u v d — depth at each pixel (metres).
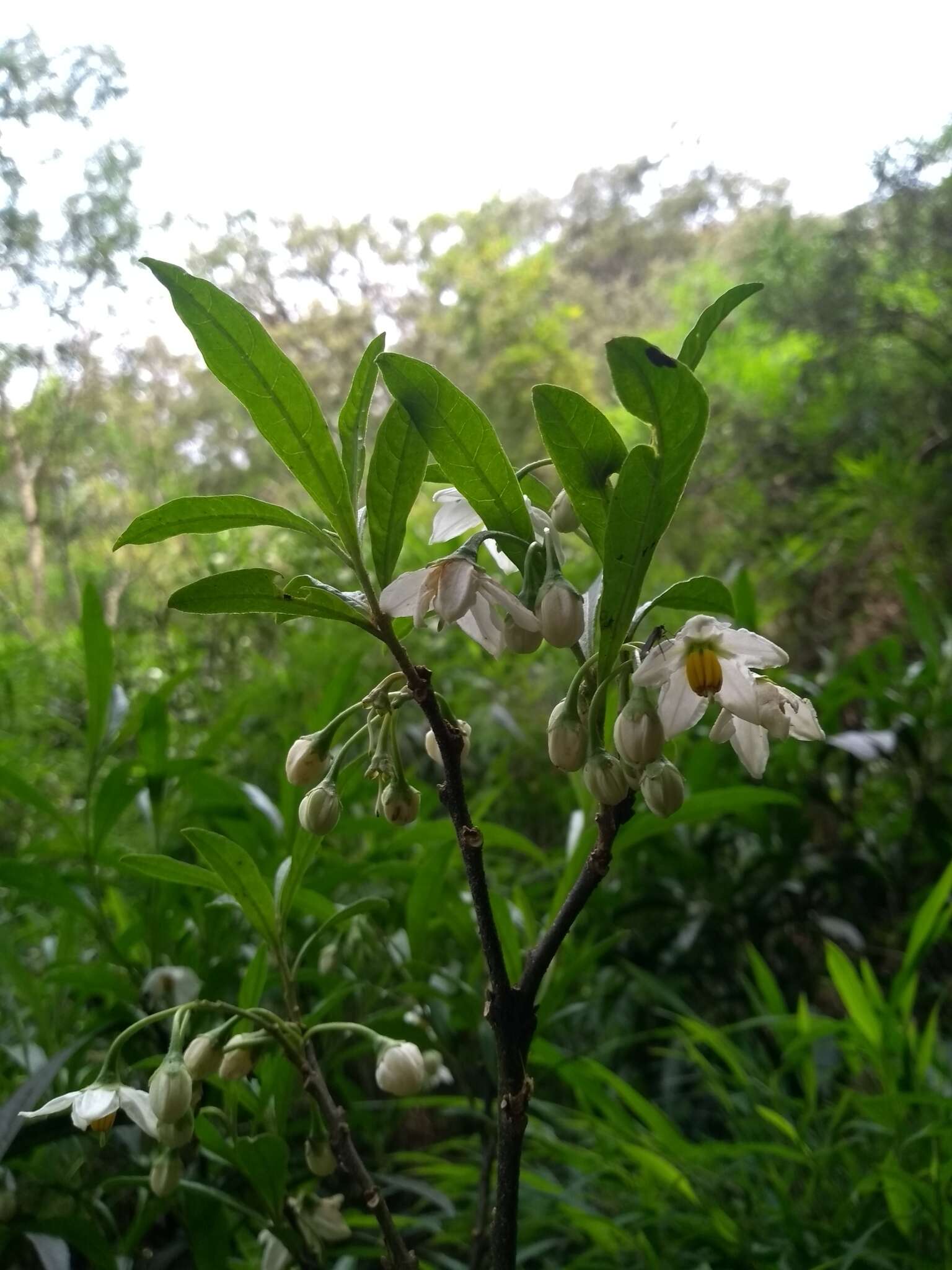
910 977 0.33
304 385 0.17
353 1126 0.35
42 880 0.30
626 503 0.15
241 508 0.18
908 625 0.77
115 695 0.39
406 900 0.37
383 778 0.20
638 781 0.17
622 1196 0.35
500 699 0.70
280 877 0.24
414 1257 0.19
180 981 0.31
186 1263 0.29
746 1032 0.46
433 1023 0.34
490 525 0.18
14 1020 0.38
